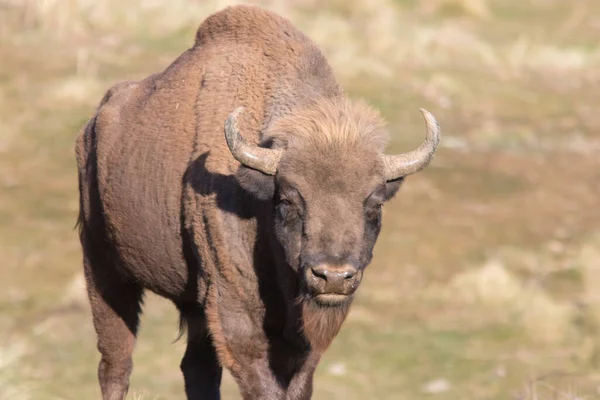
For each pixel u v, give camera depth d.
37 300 45.53
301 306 23.02
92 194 28.62
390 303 46.88
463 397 38.03
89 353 41.09
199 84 25.92
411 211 56.03
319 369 40.53
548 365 41.19
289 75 24.91
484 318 45.94
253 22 26.02
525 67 79.81
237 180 23.08
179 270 25.95
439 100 70.38
